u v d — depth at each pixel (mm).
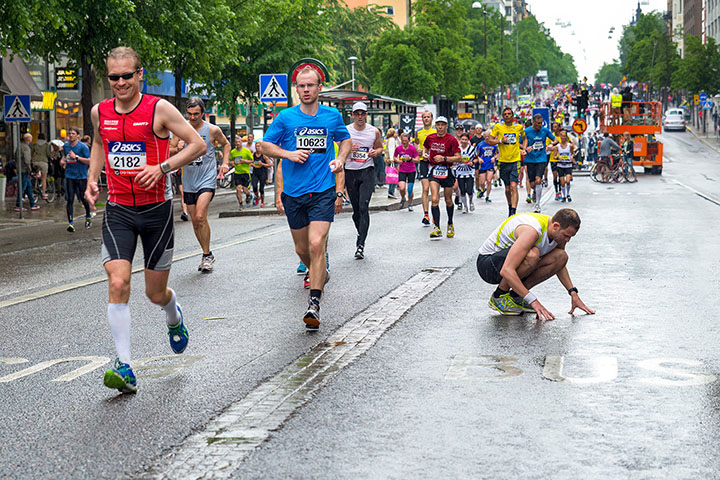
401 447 4637
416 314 8289
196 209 11375
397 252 13055
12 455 4668
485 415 5160
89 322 8297
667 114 91438
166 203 6078
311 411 5293
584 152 50844
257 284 10336
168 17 26359
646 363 6328
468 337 7273
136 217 6020
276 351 6918
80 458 4578
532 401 5426
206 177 11492
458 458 4457
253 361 6602
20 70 33125
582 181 36250
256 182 25156
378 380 5977
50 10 21672
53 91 36156
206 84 38688
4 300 9680
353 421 5086
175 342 6676
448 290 9625
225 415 5242
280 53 40062
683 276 10477
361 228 12461
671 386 5715
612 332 7387
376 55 74000
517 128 18062
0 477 4352
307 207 8242
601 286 9820
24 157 28141
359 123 12414
